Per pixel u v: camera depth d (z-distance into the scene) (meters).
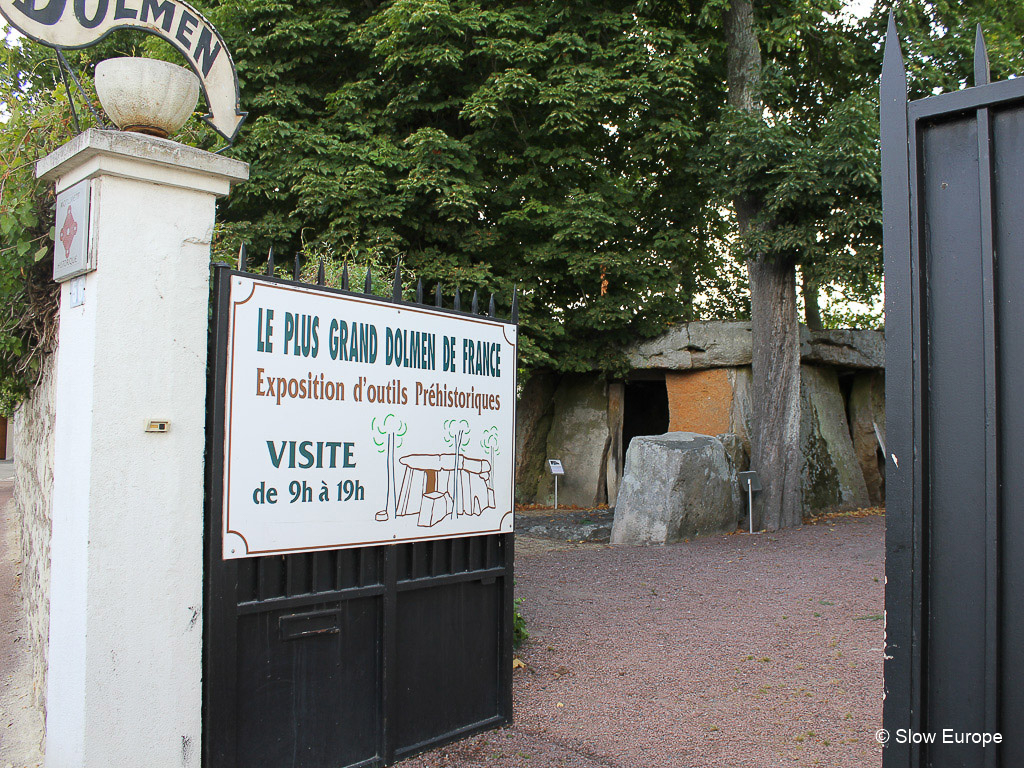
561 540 11.02
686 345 13.11
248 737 3.15
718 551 9.31
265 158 11.12
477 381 4.09
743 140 10.79
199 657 3.08
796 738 4.01
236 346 3.16
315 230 11.35
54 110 4.10
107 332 2.90
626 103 12.14
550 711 4.37
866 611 6.34
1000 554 1.62
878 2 12.40
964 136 1.72
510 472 4.26
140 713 2.92
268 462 3.23
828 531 10.79
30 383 4.94
